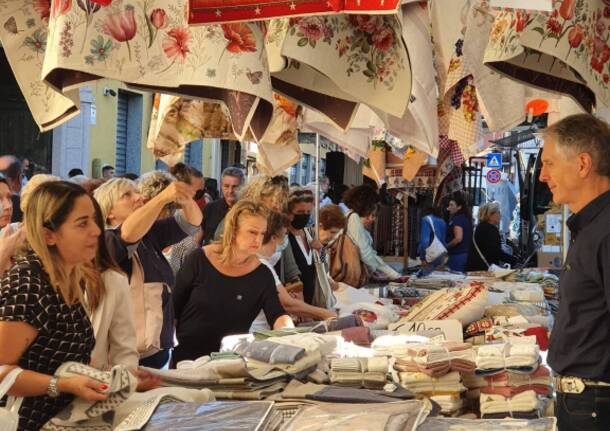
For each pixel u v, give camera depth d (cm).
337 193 1438
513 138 1105
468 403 369
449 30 503
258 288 470
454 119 567
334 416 270
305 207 604
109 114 1579
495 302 621
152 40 325
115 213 483
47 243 294
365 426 256
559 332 321
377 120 650
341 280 758
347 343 403
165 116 525
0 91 1406
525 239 1420
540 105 623
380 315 545
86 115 1478
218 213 825
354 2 298
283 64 364
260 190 600
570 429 318
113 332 327
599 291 308
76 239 293
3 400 294
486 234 1256
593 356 310
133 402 300
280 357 349
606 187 315
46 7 351
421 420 269
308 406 292
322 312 548
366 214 796
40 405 292
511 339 386
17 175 703
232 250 466
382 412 271
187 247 637
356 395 330
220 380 341
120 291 326
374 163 841
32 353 291
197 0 311
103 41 317
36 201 293
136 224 446
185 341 468
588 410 313
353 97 370
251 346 363
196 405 280
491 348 357
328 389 340
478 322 516
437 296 542
